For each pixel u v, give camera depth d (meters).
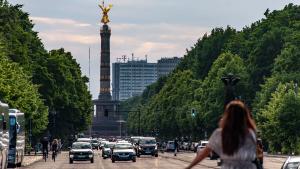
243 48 162.88
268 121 110.31
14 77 91.50
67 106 147.88
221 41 196.38
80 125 167.88
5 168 48.91
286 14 150.25
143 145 102.69
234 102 10.59
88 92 190.62
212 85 150.50
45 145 86.06
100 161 86.88
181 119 182.62
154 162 81.19
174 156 107.94
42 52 135.88
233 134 10.42
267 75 139.88
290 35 135.88
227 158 10.52
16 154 60.56
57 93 142.88
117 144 83.62
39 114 110.25
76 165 73.19
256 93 132.50
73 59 189.75
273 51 140.38
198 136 164.00
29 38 119.44
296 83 117.06
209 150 10.61
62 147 160.38
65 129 148.62
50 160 89.94
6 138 48.94
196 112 158.25
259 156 29.81
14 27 114.00
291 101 107.81
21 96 93.75
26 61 112.94
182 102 195.25
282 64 126.44
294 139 108.38
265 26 154.88
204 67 196.75
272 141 110.81
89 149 80.00
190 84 190.50
